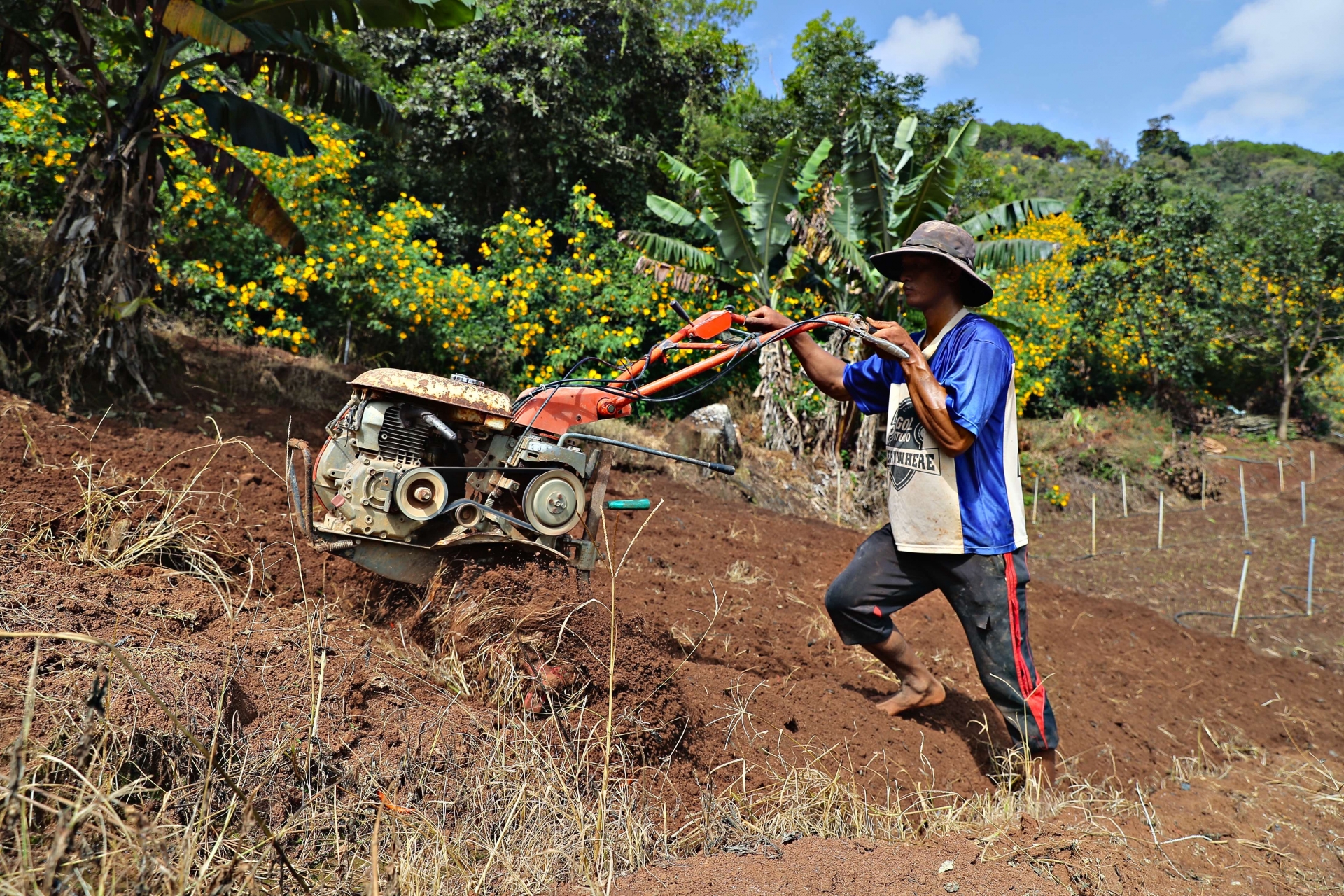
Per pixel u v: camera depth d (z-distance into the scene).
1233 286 19.78
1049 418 17.69
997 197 26.38
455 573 3.26
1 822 1.84
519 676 3.10
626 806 2.76
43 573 2.94
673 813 2.95
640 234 11.97
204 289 8.48
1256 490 16.38
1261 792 4.57
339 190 9.76
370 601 3.63
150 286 6.52
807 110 18.48
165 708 2.08
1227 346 20.48
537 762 2.79
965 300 3.58
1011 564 3.48
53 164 7.57
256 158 8.83
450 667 3.15
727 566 6.09
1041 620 6.84
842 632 3.91
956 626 5.75
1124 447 15.99
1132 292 19.72
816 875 2.65
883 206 11.38
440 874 2.32
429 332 9.97
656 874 2.57
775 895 2.50
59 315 5.62
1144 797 4.11
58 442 4.39
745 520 7.98
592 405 3.38
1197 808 4.12
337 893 2.16
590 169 15.20
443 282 9.84
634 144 15.47
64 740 2.14
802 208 13.23
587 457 3.36
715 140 18.28
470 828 2.55
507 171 14.85
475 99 13.77
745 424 12.23
